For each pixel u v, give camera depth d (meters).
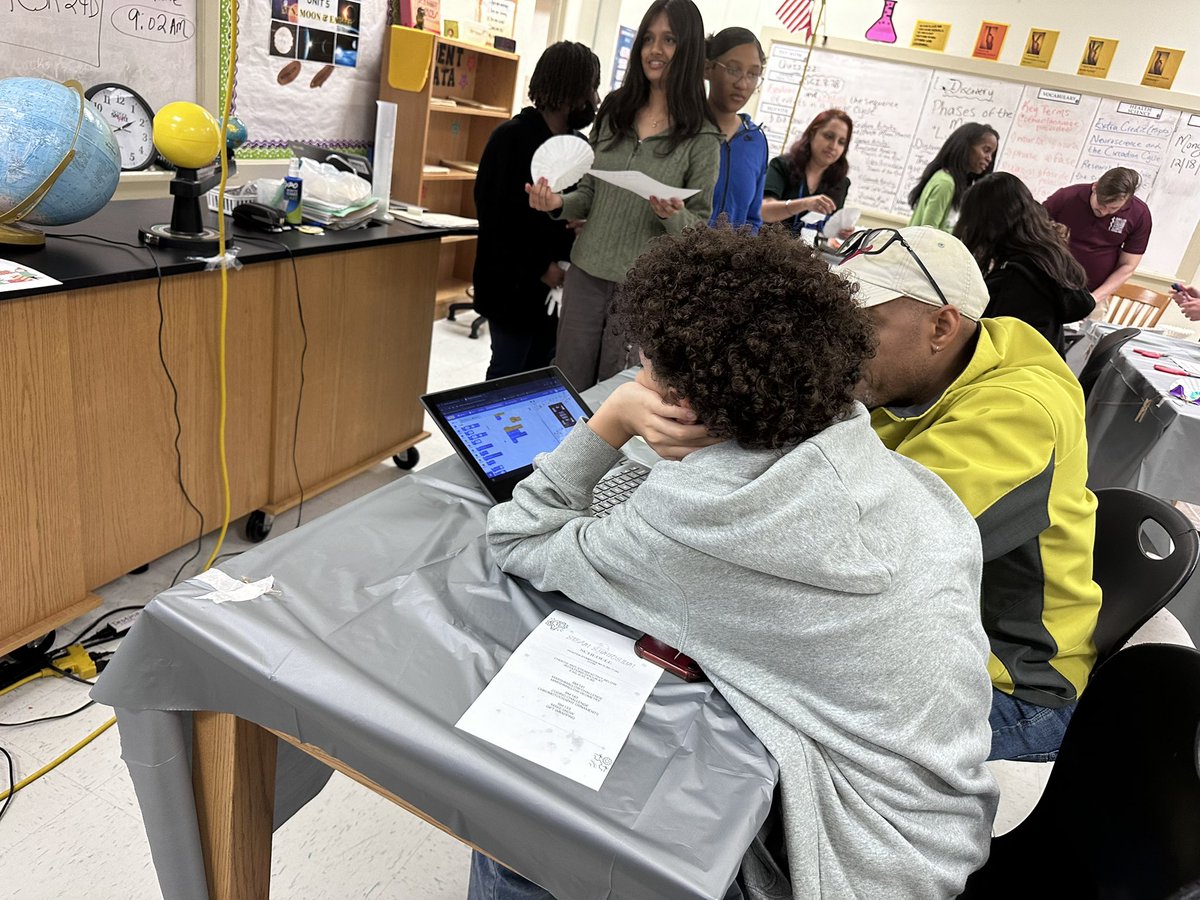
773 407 0.73
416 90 3.72
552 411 1.34
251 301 1.96
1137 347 3.09
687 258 0.75
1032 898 0.92
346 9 3.48
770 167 3.81
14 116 1.46
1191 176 4.89
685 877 0.61
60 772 1.46
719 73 2.56
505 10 4.33
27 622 1.62
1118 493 1.36
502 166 2.48
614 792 0.68
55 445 1.57
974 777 0.82
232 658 0.78
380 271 2.37
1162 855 0.73
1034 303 2.12
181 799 0.94
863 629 0.74
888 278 1.16
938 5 5.11
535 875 0.74
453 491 1.14
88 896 1.25
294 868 1.35
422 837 1.46
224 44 2.90
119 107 2.57
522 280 2.63
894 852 0.73
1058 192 4.14
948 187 4.02
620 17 4.94
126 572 1.86
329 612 0.85
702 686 0.82
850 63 5.36
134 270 1.60
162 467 1.87
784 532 0.72
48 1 2.28
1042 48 4.98
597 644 0.85
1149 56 4.81
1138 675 0.86
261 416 2.12
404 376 2.63
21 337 1.45
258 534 2.22
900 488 0.83
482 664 0.81
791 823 0.71
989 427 1.07
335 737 0.79
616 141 2.45
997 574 1.13
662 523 0.78
